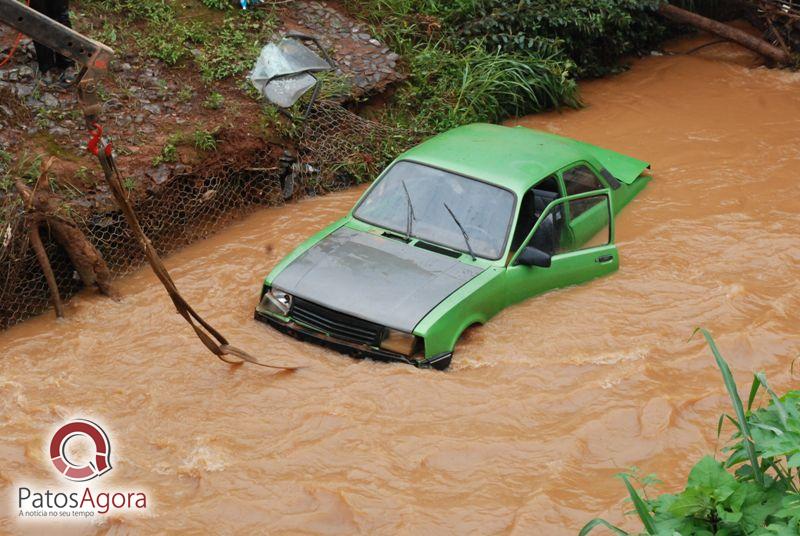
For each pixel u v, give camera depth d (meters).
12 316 7.80
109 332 7.61
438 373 6.93
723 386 7.08
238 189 9.87
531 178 8.12
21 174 8.47
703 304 8.14
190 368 7.04
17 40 9.70
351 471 6.01
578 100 13.17
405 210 8.05
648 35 15.47
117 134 9.42
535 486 5.94
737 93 13.80
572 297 8.14
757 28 16.11
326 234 7.97
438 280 7.34
